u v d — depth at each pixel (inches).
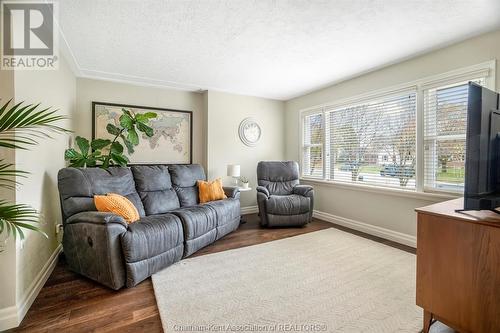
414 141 114.0
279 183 164.9
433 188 106.6
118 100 145.9
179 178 136.4
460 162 99.1
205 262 95.5
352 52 106.7
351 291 74.5
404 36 92.6
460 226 51.6
